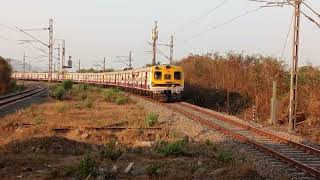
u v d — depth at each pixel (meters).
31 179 11.96
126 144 19.08
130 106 38.88
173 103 39.88
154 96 41.59
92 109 35.41
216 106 44.19
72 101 44.12
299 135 23.44
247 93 42.66
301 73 36.91
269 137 20.77
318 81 34.38
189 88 49.31
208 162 14.98
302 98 33.09
